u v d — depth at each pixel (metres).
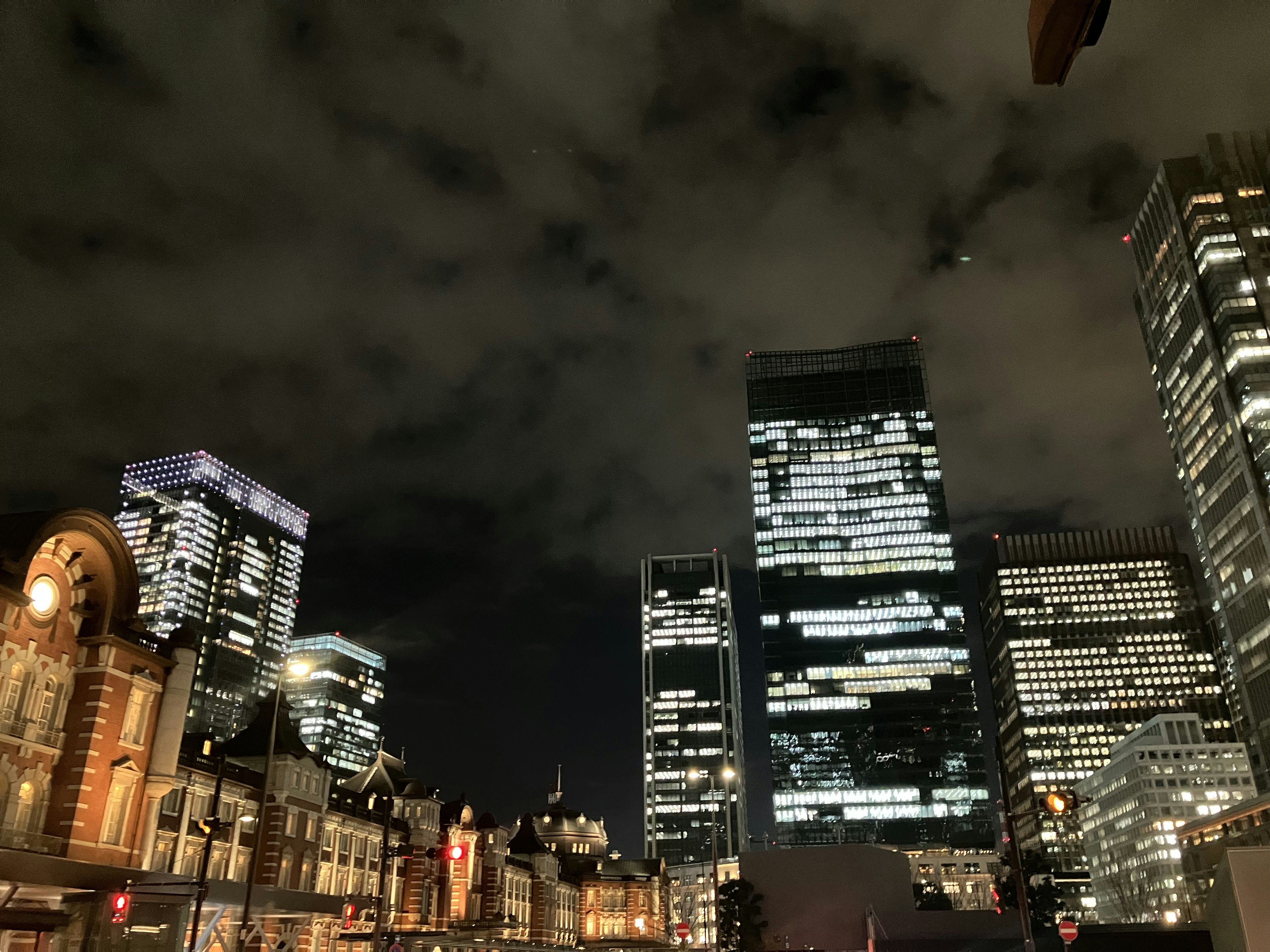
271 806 68.75
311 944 68.94
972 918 122.75
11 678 44.75
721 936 122.06
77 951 40.97
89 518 48.84
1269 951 24.25
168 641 54.78
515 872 122.81
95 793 47.53
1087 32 7.98
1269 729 195.75
